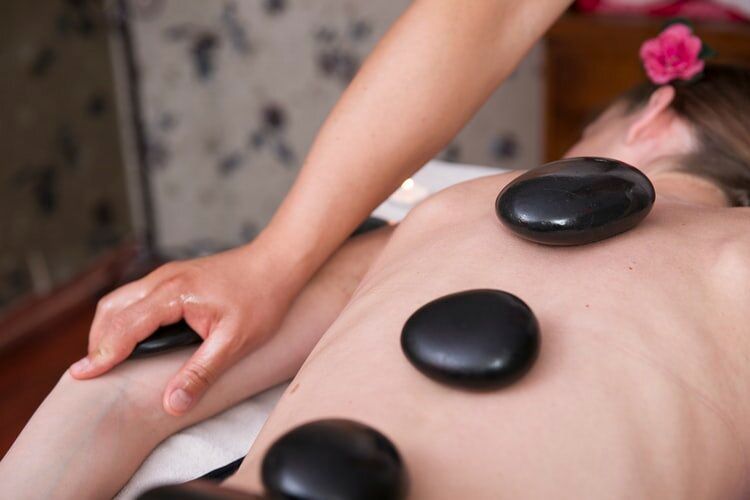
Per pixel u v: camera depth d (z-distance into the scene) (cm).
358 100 82
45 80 227
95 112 246
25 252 228
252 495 42
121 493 78
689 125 89
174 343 80
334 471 43
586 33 195
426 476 49
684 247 65
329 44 237
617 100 100
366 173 83
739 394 60
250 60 245
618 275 62
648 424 55
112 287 251
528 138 230
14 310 225
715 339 61
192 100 253
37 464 72
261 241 83
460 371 52
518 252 66
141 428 78
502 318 53
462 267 65
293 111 248
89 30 240
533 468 50
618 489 51
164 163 262
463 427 52
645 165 89
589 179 64
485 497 49
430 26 81
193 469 79
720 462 58
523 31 84
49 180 233
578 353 56
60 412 76
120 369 80
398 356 58
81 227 247
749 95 90
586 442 52
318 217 83
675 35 93
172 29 245
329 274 89
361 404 54
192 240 272
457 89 82
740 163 86
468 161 238
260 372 84
